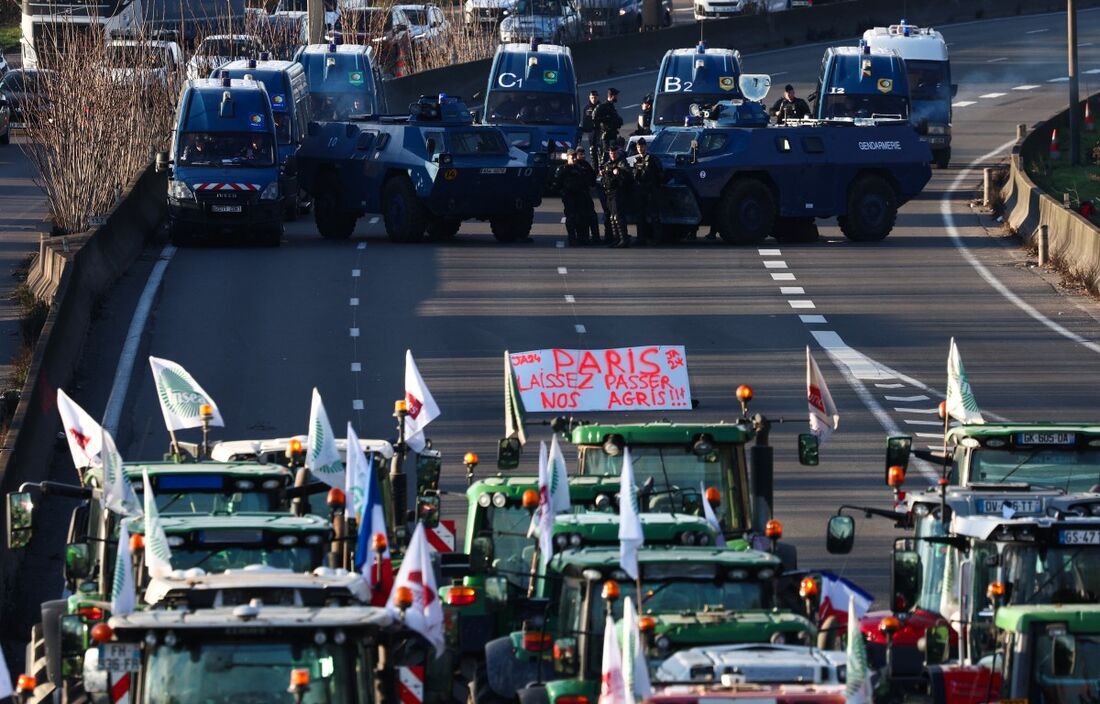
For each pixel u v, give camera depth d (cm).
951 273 13212
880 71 18475
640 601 3947
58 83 13838
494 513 5522
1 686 3297
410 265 13012
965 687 4103
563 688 4062
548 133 17425
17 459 7200
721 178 14038
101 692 3728
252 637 3453
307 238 14662
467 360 10369
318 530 4350
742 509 5494
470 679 5159
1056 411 9575
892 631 3922
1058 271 13262
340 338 10794
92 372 9900
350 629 3453
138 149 14862
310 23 19500
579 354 6525
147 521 3956
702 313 11706
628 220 14325
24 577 6750
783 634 3859
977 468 5431
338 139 14638
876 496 7944
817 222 15738
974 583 4344
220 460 5772
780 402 9644
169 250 13525
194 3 18300
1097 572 4256
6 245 13425
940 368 10512
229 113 13938
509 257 13488
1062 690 3778
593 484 5338
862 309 11944
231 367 10112
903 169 14488
